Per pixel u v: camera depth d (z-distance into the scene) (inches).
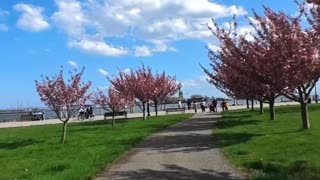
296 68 853.8
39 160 685.3
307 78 864.3
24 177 550.3
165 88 1990.7
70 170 560.1
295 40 844.6
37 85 955.3
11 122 2063.2
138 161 626.8
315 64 842.2
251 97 1467.8
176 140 844.6
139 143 824.9
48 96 950.4
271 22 885.2
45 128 1466.5
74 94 953.5
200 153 676.7
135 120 1616.6
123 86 1841.8
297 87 903.1
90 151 729.6
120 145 789.9
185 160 621.6
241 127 1032.8
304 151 646.5
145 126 1206.9
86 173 541.6
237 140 790.5
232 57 1011.9
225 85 1518.2
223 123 1186.0
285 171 528.1
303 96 908.6
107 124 1493.6
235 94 1556.3
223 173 528.1
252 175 504.1
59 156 710.5
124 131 1086.4
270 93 1194.6
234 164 579.8
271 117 1224.2
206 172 536.1
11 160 705.6
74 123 1679.4
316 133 824.3
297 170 528.4
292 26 856.3
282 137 784.3
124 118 1820.9
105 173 548.4
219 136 866.8
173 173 535.2
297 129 903.1
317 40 839.1
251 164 565.3
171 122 1318.9
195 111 2207.2
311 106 1774.1
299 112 1476.4
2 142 1026.1
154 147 761.6
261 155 630.5
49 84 949.8
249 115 1502.2
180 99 3088.1
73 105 957.8
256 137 812.6
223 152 674.8
